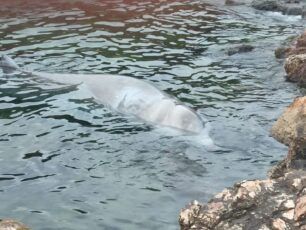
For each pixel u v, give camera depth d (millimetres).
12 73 11781
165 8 18297
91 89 10758
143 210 6898
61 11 17578
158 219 6703
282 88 11172
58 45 13883
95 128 9227
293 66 11523
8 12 17391
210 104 10242
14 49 13531
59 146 8609
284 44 14094
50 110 9938
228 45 14148
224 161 8141
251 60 12922
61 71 11961
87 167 8000
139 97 9930
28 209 6898
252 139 8820
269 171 7707
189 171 7855
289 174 6312
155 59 12875
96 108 10016
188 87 11109
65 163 8102
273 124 9375
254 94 10797
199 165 8023
